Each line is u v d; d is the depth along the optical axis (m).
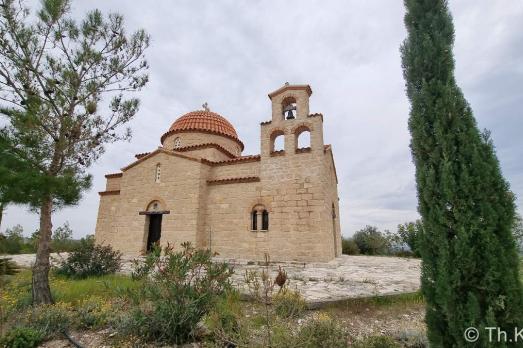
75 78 8.72
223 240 17.44
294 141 17.34
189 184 18.55
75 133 8.50
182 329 5.74
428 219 4.28
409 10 5.60
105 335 5.97
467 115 4.54
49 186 7.18
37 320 6.20
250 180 17.66
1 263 6.45
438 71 4.95
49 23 8.45
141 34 9.58
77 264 11.88
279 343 4.49
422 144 4.61
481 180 4.05
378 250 28.31
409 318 7.25
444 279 3.87
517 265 3.82
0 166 6.67
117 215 20.47
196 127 22.94
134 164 20.91
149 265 6.23
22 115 7.50
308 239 15.52
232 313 5.84
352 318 7.20
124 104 9.31
